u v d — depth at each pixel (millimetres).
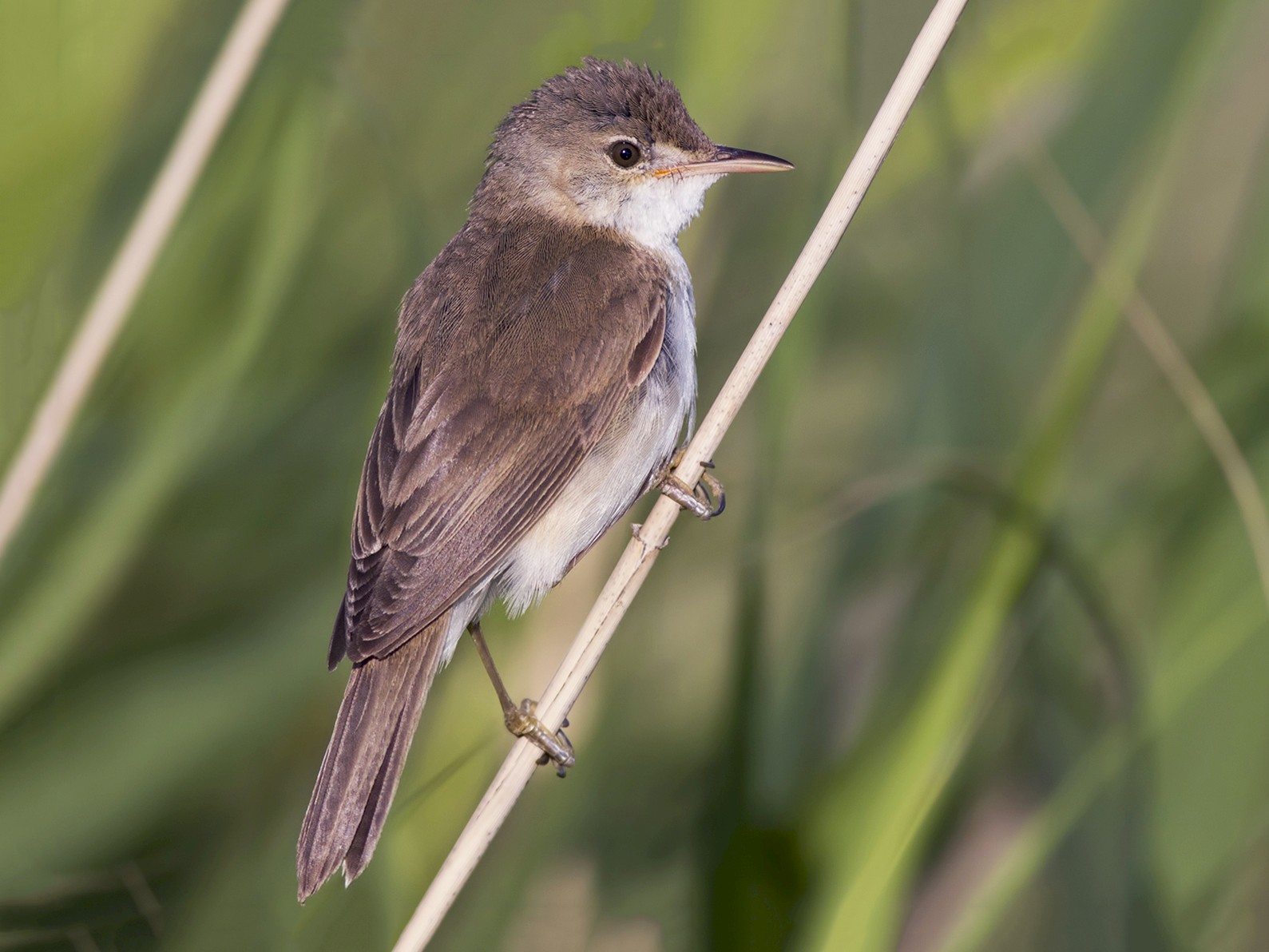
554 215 3223
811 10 3232
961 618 3184
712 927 3193
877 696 3209
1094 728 3219
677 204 3221
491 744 3215
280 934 3205
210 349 3211
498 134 3229
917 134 3240
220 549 3229
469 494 3193
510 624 3219
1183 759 3197
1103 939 3203
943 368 3225
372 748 3182
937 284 3229
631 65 3225
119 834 3207
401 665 3186
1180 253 3275
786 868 3189
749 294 3252
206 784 3215
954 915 3217
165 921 3203
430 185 3250
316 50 3217
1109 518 3230
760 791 3193
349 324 3240
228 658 3223
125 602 3221
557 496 3199
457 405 3197
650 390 3207
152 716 3215
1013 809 3223
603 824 3221
